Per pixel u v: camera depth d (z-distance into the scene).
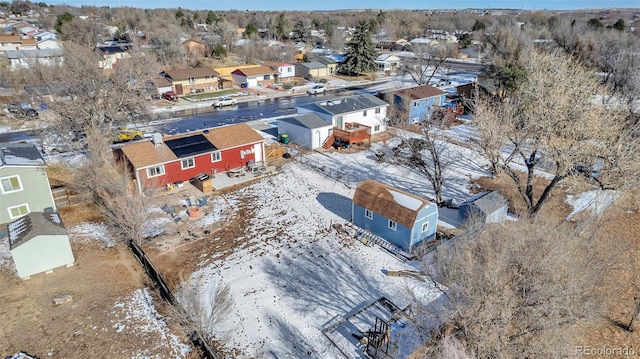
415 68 74.69
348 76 81.94
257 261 22.19
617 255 20.16
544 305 11.84
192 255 22.69
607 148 21.48
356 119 42.44
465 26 148.75
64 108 36.22
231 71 72.25
